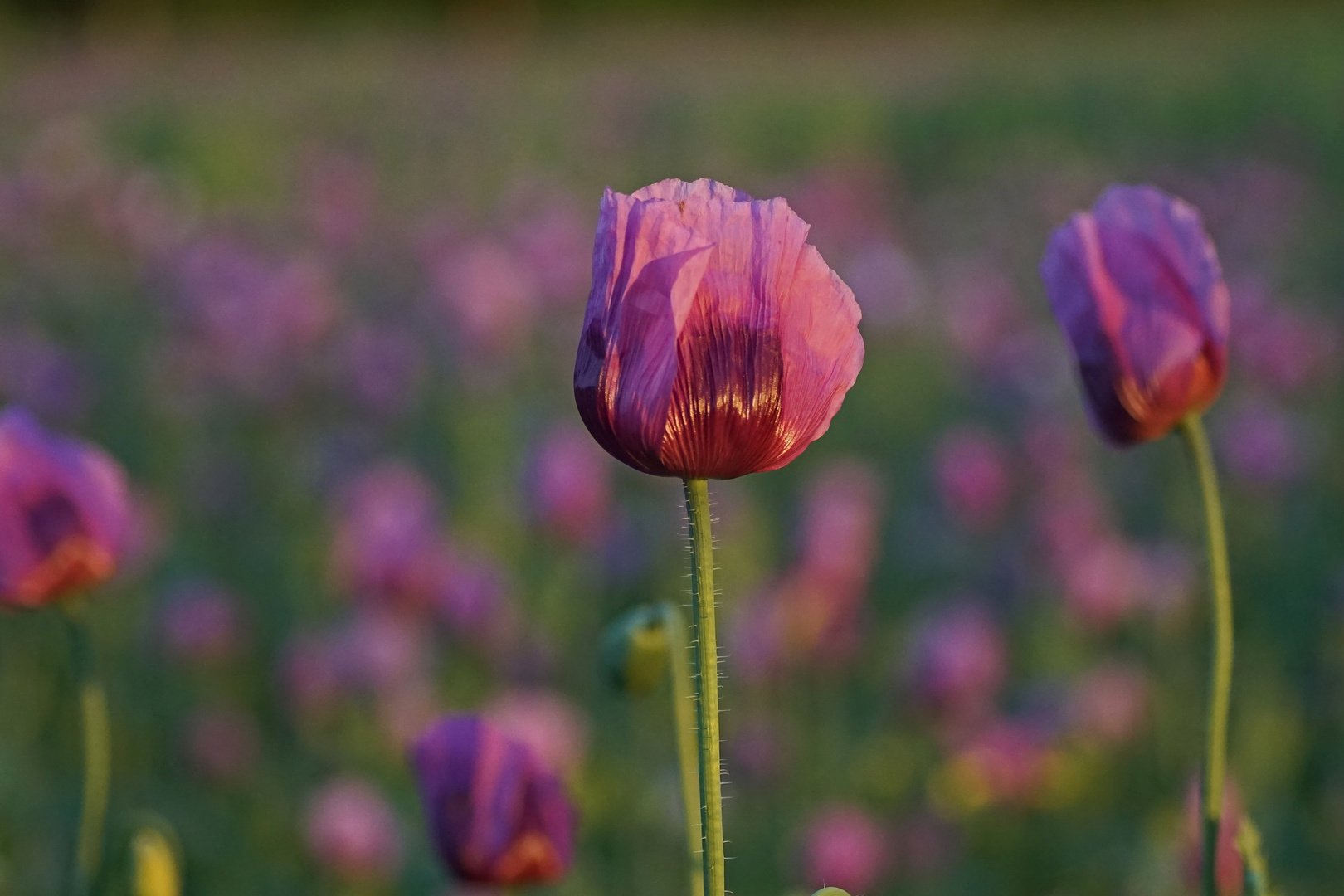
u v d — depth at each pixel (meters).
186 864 5.83
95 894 2.97
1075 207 16.33
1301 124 22.66
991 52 40.28
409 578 6.33
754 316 1.80
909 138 25.61
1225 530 8.55
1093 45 40.41
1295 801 6.12
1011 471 8.64
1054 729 5.98
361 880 5.34
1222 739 2.26
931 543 8.50
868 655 7.34
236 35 58.47
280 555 8.61
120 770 6.66
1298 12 47.81
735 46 49.41
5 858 5.44
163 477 9.89
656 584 7.59
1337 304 12.01
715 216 1.83
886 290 11.87
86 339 12.75
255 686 7.26
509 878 2.90
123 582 7.70
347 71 36.34
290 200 18.02
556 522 6.90
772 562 8.18
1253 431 8.28
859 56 42.28
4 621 7.51
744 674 6.43
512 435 8.98
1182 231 2.54
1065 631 7.00
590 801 5.91
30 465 3.08
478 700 6.68
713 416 1.78
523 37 57.34
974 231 15.64
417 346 11.11
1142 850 5.22
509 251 12.08
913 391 11.45
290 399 10.50
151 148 23.41
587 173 20.48
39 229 14.54
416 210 16.86
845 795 6.31
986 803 5.85
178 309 11.22
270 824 6.16
